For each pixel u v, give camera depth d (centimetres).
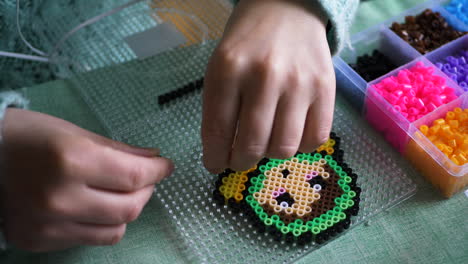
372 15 51
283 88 34
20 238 34
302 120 34
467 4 51
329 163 41
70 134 34
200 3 52
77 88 47
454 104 43
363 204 39
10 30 50
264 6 37
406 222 38
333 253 37
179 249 38
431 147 39
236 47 34
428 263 36
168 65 48
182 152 42
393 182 40
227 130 34
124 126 44
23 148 34
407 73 45
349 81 45
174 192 40
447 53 48
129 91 46
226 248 37
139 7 52
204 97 34
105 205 34
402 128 41
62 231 34
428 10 50
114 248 38
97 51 49
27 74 50
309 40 36
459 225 38
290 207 39
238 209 39
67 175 33
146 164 36
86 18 51
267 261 37
